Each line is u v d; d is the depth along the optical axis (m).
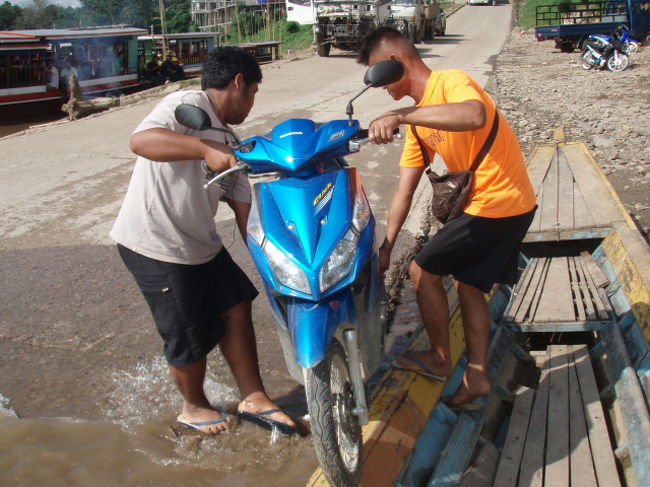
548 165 6.95
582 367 3.71
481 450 3.14
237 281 3.34
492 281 3.14
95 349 4.22
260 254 2.68
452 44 30.17
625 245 4.62
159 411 3.61
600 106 12.73
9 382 3.86
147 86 28.16
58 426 3.46
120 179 8.09
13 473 3.13
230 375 3.96
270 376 3.93
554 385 3.60
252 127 11.48
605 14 23.80
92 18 72.81
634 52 21.88
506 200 2.99
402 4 27.88
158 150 2.80
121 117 13.03
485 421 3.42
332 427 2.52
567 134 10.12
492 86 16.25
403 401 3.19
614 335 3.72
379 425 3.01
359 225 2.68
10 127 21.77
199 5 72.00
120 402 3.68
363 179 7.68
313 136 2.71
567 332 4.54
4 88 21.69
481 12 54.09
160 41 32.38
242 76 3.00
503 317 4.20
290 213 2.65
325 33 25.17
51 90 23.38
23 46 21.98
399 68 2.75
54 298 4.91
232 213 6.75
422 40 30.08
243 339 3.39
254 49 32.41
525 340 4.46
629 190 7.17
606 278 4.68
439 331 3.36
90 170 8.53
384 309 3.10
